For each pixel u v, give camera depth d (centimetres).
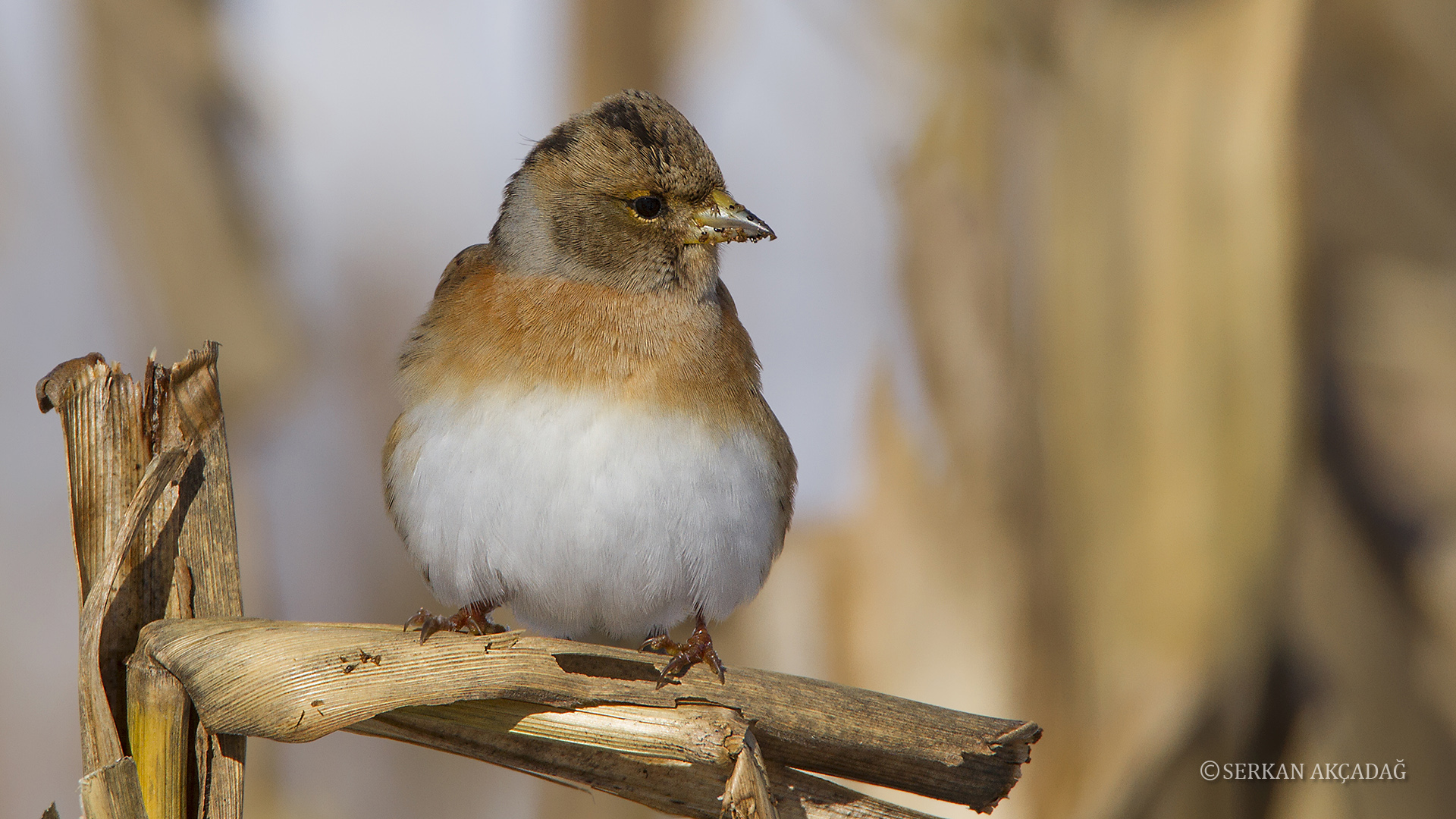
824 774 636
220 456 639
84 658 586
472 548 825
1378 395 1043
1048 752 932
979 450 984
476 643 601
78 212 1230
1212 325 893
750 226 888
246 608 1181
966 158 998
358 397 1320
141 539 619
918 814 645
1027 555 968
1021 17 973
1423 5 1060
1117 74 926
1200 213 897
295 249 1245
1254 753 935
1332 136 1067
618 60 1182
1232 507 888
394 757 1296
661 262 889
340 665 581
